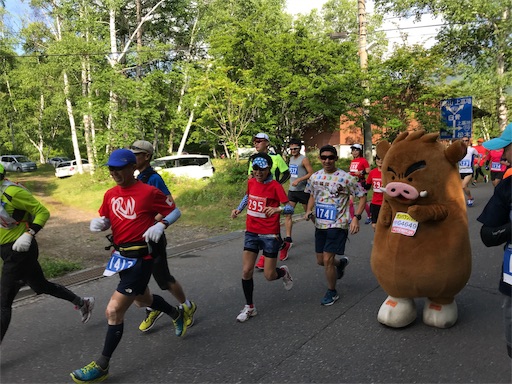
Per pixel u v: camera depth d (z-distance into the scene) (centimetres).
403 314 375
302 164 694
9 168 3391
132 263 321
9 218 359
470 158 1004
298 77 1878
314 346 361
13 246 356
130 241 327
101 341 394
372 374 312
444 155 348
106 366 314
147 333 405
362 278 542
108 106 1927
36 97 3312
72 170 2625
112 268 321
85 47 1902
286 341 373
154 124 2406
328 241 443
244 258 423
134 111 1997
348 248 698
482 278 512
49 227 1124
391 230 364
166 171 1853
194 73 2191
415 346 349
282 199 415
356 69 1802
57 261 694
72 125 2517
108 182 1983
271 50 1956
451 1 1873
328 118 2158
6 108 3434
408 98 1920
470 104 1725
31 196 371
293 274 575
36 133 4119
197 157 2003
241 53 2019
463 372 308
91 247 855
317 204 454
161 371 332
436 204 343
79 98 2094
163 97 2427
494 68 1800
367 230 844
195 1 2566
